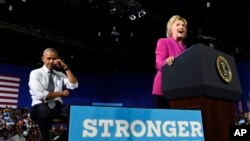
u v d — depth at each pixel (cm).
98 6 799
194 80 125
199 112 124
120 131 111
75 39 1077
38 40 1012
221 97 133
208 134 122
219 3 770
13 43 1041
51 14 864
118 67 1358
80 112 108
